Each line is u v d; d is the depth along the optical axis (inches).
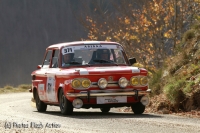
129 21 2373.3
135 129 848.3
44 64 1437.0
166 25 2235.5
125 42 2354.8
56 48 1347.2
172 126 887.7
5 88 4037.9
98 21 2657.5
